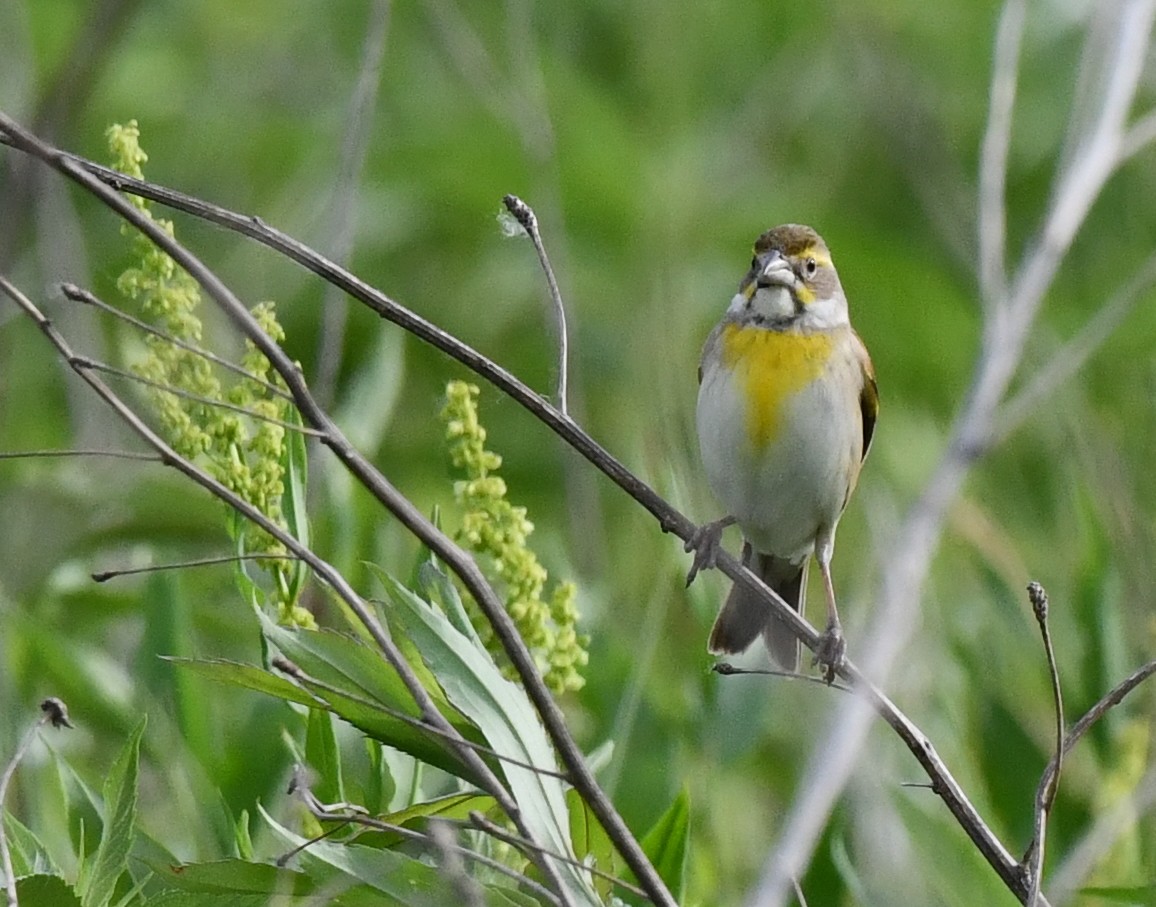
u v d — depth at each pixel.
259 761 9.08
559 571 10.80
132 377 6.82
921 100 18.52
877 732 10.59
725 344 10.59
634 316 16.02
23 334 15.46
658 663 10.69
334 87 18.98
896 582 8.86
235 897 7.39
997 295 10.64
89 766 10.33
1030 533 13.31
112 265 16.23
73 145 16.16
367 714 7.48
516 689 7.62
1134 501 12.05
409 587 8.66
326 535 9.75
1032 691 10.90
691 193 17.97
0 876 7.12
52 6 17.97
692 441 11.52
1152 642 10.73
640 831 9.48
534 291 16.92
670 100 18.67
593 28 19.28
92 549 11.81
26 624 10.39
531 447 15.91
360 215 17.23
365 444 10.43
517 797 7.45
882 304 17.41
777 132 18.73
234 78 18.89
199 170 17.94
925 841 9.10
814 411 10.41
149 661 9.77
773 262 10.58
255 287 16.23
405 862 7.23
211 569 11.83
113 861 7.45
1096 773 10.36
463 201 17.73
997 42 12.34
